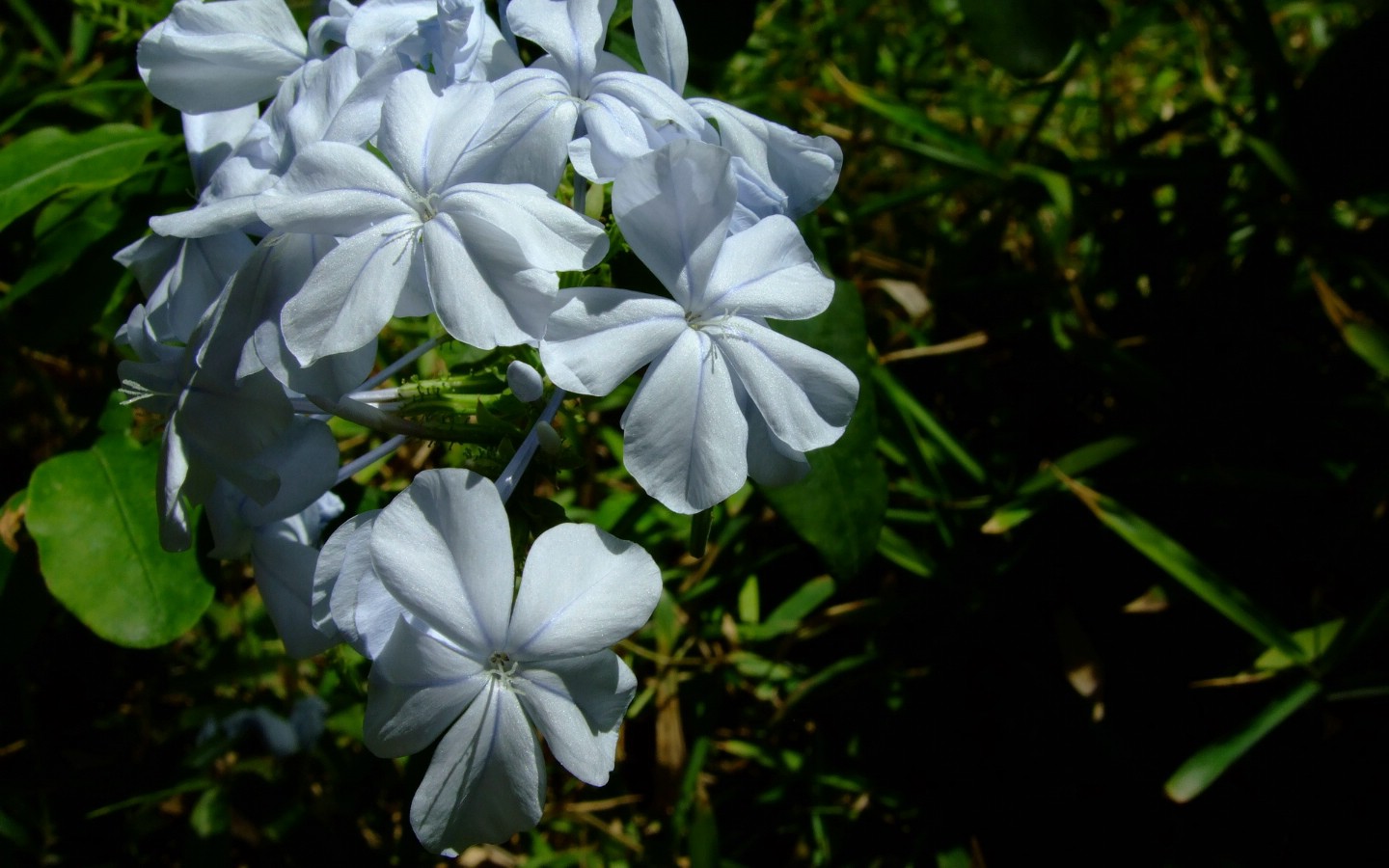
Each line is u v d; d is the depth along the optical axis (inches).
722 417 3.7
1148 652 6.3
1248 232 7.4
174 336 4.2
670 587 6.7
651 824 6.4
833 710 6.6
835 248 7.9
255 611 6.7
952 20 8.6
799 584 6.9
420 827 3.7
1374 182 6.6
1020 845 6.2
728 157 3.6
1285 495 6.4
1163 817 6.0
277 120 4.2
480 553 3.6
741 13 6.2
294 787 6.4
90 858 6.1
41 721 6.6
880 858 6.2
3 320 6.4
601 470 7.2
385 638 3.6
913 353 6.9
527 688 3.7
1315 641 5.8
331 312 3.5
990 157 7.3
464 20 3.9
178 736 6.5
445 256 3.5
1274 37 6.8
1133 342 7.0
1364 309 6.9
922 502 6.7
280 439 4.0
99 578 5.1
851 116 8.4
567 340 3.6
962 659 6.5
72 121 7.0
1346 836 5.8
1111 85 8.9
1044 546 6.6
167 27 4.4
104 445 5.4
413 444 7.1
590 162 3.8
